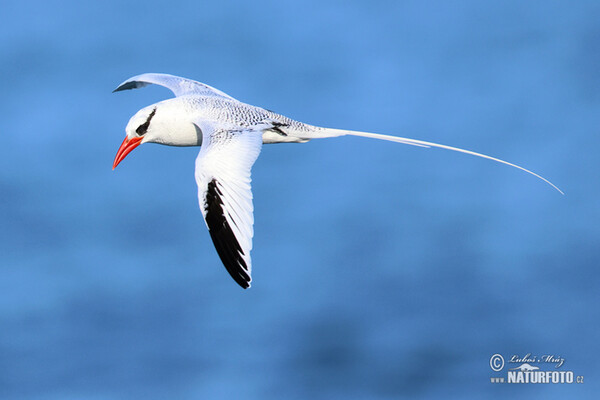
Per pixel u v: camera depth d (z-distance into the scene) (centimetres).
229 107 1338
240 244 1120
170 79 1523
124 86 1564
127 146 1358
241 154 1181
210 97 1372
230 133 1228
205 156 1177
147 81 1530
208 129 1256
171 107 1344
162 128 1346
